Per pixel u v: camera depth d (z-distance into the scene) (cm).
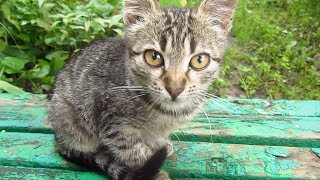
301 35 49
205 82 22
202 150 25
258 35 48
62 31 39
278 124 27
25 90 38
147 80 22
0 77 36
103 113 22
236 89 41
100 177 23
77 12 40
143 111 22
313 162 24
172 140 26
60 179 23
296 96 40
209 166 23
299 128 27
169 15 22
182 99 22
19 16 40
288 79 43
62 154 24
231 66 44
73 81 24
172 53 21
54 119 25
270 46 46
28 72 38
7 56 39
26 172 23
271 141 26
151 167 21
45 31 40
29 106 29
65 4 42
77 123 24
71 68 25
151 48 21
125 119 22
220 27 23
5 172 23
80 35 41
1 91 34
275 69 44
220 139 26
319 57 45
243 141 26
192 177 23
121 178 22
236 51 46
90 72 24
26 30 40
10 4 39
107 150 23
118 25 40
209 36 22
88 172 23
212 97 25
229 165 23
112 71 23
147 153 23
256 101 30
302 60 44
